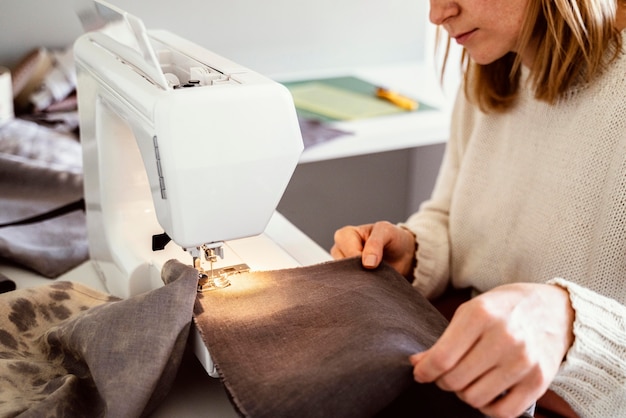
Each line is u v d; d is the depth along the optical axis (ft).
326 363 2.27
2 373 2.64
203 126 2.55
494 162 3.96
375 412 2.19
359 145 5.81
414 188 7.36
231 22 7.13
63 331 2.70
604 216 3.29
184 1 6.86
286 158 2.69
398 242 3.88
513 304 2.29
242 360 2.41
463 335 2.11
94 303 3.14
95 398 2.57
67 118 5.69
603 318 2.43
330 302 2.71
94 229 3.66
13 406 2.46
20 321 2.98
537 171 3.66
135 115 2.73
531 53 3.56
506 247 3.87
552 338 2.32
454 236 4.18
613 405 2.58
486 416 2.27
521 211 3.77
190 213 2.65
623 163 3.21
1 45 6.33
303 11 7.38
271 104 2.63
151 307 2.59
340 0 7.49
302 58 7.58
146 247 3.32
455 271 4.23
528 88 3.71
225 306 2.75
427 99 6.86
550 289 2.45
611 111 3.29
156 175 2.66
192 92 2.56
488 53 3.48
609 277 3.31
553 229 3.52
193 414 2.71
